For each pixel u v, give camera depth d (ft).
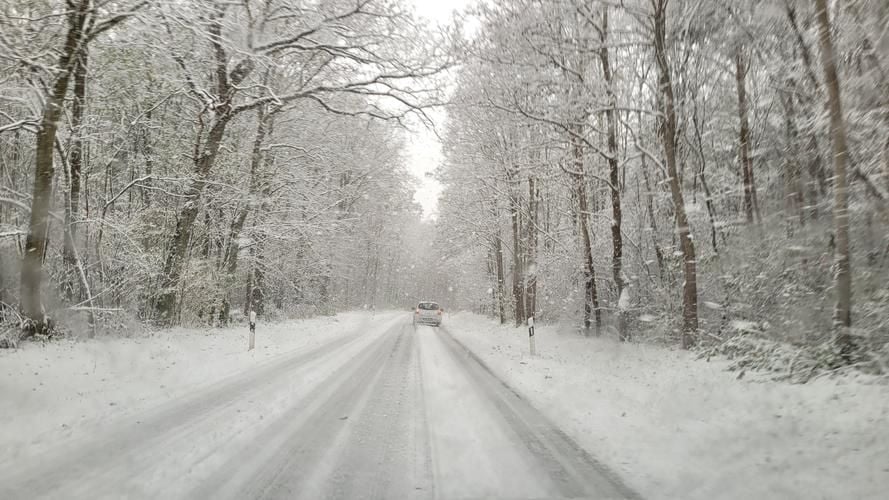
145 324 51.52
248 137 72.49
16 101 43.16
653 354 44.73
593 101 48.37
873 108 36.17
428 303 95.09
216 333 57.16
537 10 47.62
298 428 19.53
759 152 52.19
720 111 56.34
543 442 18.43
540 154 63.82
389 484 14.16
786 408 22.52
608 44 47.19
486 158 74.33
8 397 23.13
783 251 44.37
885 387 22.67
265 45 51.75
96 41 44.39
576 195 69.46
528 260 89.51
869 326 30.27
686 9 45.75
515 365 39.81
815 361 28.66
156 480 13.93
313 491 13.50
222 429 19.12
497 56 48.91
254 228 71.15
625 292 53.47
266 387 27.40
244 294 95.30
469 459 16.42
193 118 61.11
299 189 75.82
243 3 45.19
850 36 36.52
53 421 19.90
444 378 32.24
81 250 49.06
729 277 48.24
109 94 50.11
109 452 16.28
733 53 48.52
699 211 53.31
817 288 38.73
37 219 37.88
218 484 13.76
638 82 56.08
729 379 30.14
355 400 24.77
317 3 52.75
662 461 16.46
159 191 60.34
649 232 61.26
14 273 42.29
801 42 39.40
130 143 58.18
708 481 14.69
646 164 60.75
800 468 15.51
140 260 51.75
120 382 28.02
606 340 57.16
